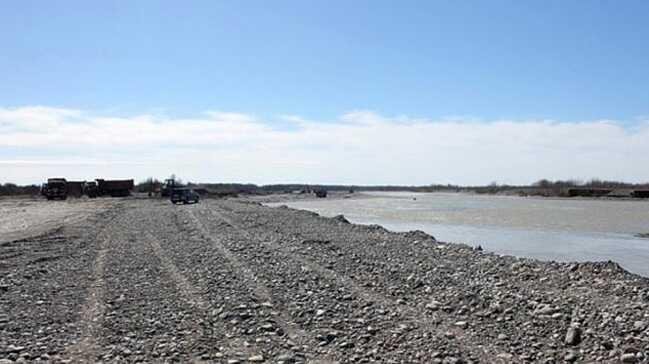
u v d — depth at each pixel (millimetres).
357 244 26406
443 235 43125
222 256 21734
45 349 9453
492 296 13797
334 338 10383
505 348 9727
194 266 19219
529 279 16656
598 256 30234
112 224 38188
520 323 11273
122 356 9188
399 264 19797
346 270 18281
